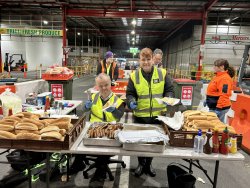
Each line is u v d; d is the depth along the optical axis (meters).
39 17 16.88
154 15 12.18
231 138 1.84
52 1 11.61
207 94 3.70
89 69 22.41
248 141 3.75
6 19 16.80
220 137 1.83
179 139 1.91
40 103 3.41
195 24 15.30
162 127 2.31
